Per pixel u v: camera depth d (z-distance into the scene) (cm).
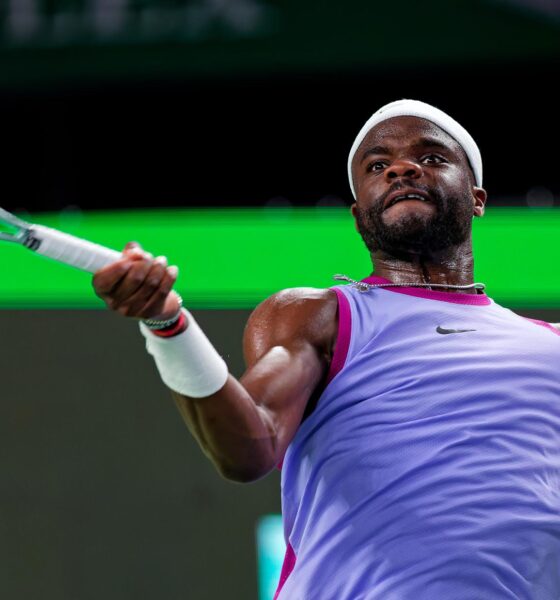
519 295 1850
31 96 2719
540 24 2584
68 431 1881
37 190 2769
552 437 926
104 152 2794
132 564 1850
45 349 1900
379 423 907
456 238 1062
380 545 873
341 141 2788
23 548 1872
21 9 2620
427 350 945
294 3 2589
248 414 814
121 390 1878
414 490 880
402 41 2605
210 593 1828
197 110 2794
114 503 1862
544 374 951
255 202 2812
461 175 1077
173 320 765
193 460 1855
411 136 1077
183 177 2817
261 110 2797
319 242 1919
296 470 941
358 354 943
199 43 2609
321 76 2681
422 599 852
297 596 889
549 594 888
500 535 870
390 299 995
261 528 1833
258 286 1903
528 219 1872
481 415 910
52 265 1917
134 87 2709
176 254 1927
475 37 2592
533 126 2734
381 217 1053
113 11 2611
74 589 1855
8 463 1888
